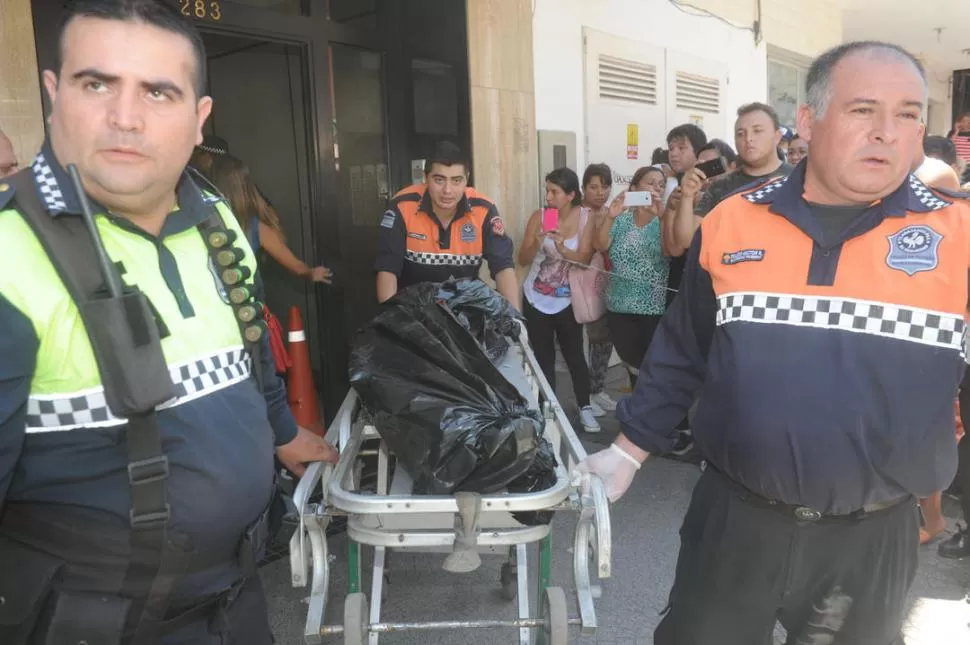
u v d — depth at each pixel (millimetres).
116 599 1308
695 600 1935
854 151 1613
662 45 6637
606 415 5562
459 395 2252
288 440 1916
